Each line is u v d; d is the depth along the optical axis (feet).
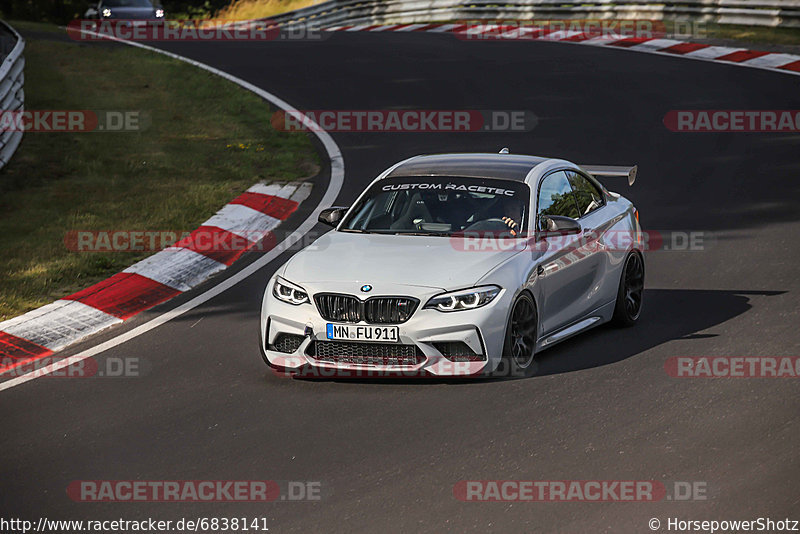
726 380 85.97
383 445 75.46
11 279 125.39
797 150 180.24
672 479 67.31
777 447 71.36
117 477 72.64
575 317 99.96
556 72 261.65
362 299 86.33
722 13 310.86
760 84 232.53
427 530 61.77
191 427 81.46
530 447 73.82
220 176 179.83
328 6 448.65
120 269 131.34
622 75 252.83
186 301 119.85
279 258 135.64
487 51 299.99
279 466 72.74
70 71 268.82
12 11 577.84
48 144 194.80
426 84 256.73
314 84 263.70
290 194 169.07
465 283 86.94
